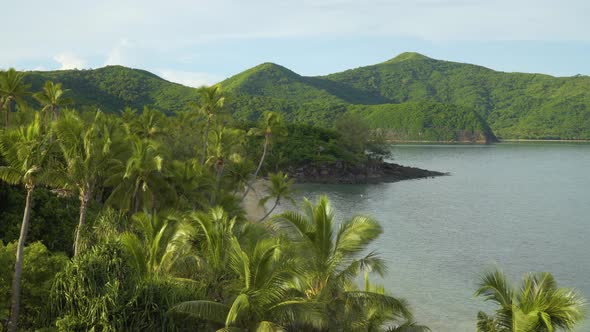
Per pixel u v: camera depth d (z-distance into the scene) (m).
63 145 26.11
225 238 23.36
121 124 66.56
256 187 106.69
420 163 199.75
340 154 139.75
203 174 46.00
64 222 34.84
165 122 76.31
